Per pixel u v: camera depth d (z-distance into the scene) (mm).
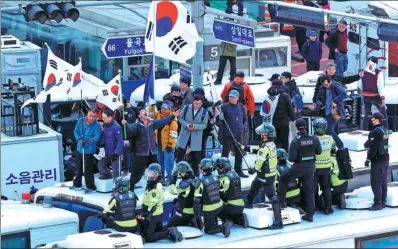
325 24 51875
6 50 58188
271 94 46969
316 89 48000
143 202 40062
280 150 42938
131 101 55812
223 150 44719
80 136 42969
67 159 53875
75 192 43281
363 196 45469
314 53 62375
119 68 61812
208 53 60250
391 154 48281
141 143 42625
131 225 39812
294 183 43156
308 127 50844
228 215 41688
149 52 47781
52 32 63188
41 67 59062
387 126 54719
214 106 44719
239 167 44719
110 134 42750
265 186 42062
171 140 43875
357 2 69688
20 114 50250
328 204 43844
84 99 54812
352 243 41500
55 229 40594
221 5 67125
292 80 49750
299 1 67062
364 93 54312
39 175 50312
